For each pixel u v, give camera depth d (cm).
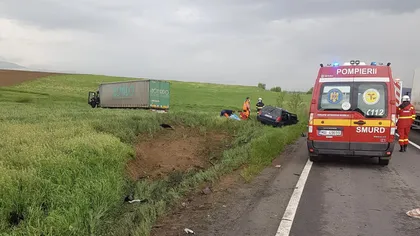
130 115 1739
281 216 547
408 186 747
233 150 1185
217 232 483
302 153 1177
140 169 916
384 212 574
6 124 1200
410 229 501
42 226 444
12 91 5478
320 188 722
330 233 483
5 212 484
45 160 659
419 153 1220
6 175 546
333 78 959
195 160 1123
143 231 469
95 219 503
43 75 8475
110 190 613
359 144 929
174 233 482
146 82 3447
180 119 1742
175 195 654
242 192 684
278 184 748
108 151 827
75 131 1035
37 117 1605
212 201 629
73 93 5794
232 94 7231
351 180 798
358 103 932
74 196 535
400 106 1250
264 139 1168
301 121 2447
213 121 1789
